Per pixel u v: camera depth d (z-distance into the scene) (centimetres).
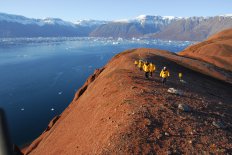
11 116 11431
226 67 10856
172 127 1986
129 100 2552
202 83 5806
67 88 16175
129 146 1742
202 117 2336
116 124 2089
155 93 2850
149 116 2130
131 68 4675
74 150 2327
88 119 2877
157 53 9331
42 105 12938
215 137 1941
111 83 3616
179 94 3014
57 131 3856
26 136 9500
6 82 17512
